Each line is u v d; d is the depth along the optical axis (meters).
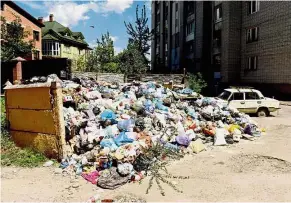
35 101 8.14
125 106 10.26
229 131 10.16
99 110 9.23
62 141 7.58
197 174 6.58
